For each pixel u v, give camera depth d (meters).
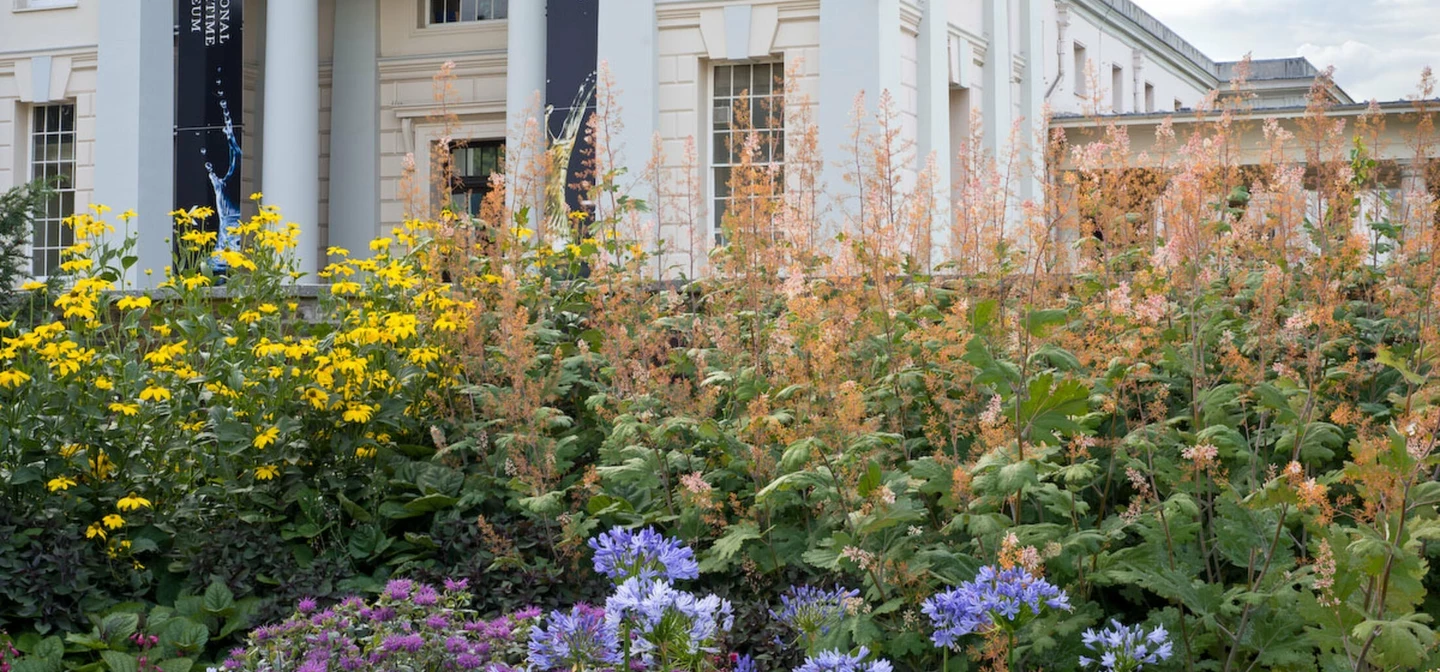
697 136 14.72
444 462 5.94
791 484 4.24
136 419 5.66
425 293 6.34
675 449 5.37
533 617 4.19
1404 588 3.38
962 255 5.61
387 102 19.00
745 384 4.95
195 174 17.39
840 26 14.08
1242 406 4.55
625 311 6.08
